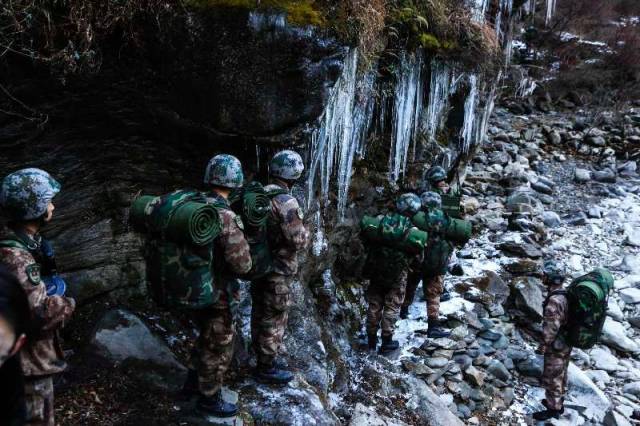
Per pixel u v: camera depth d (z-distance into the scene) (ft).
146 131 12.57
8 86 10.37
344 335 17.34
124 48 11.28
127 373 11.28
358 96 16.81
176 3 11.21
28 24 10.08
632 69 49.47
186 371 11.74
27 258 6.99
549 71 50.52
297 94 12.30
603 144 40.14
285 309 11.68
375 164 20.48
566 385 17.06
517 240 26.45
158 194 13.39
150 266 8.93
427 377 16.43
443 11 20.01
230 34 11.51
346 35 12.59
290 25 11.66
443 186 19.47
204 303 8.83
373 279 16.62
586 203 32.45
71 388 10.59
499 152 37.32
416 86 19.98
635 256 26.99
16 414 4.64
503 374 17.74
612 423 16.29
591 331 15.49
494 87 28.60
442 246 17.60
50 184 7.41
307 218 15.57
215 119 12.19
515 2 28.37
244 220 10.47
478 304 20.65
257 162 13.32
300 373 13.23
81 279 12.37
